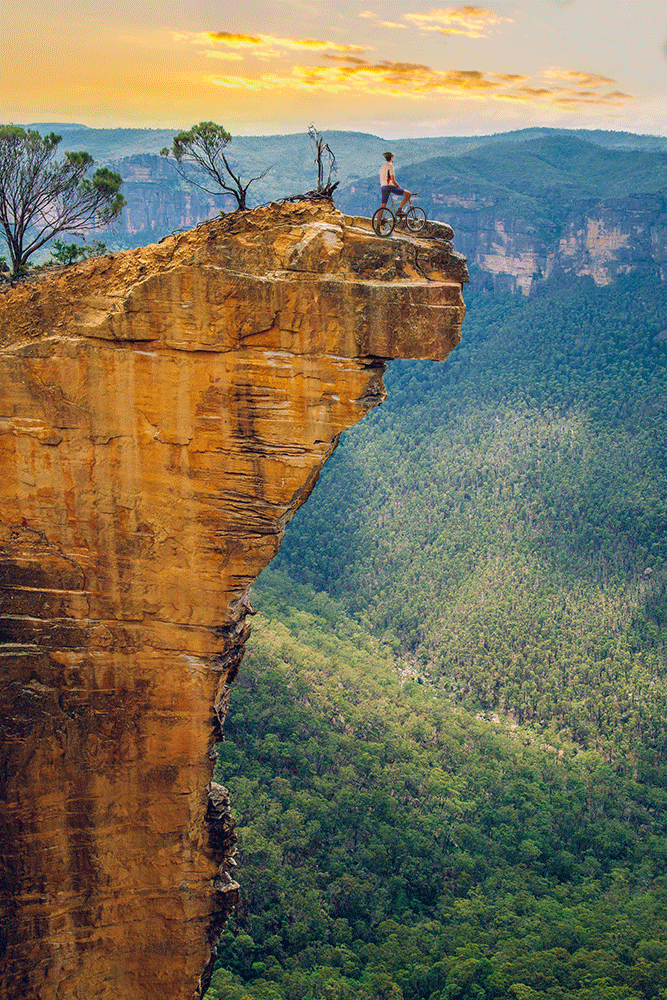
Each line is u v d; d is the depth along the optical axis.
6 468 20.23
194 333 19.33
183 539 20.48
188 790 21.41
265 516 20.25
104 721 21.12
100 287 19.62
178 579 20.64
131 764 21.31
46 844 21.34
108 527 20.52
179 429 19.92
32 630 20.81
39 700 20.88
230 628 20.98
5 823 21.06
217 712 21.47
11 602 20.78
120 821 21.53
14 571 20.69
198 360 19.52
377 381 19.62
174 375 19.66
